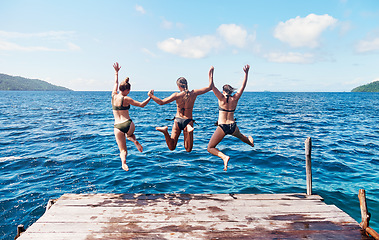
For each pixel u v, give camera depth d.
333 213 4.36
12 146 14.02
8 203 7.09
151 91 4.20
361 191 3.97
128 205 4.57
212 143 4.67
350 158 11.20
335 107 49.50
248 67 4.68
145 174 9.45
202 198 4.92
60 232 3.63
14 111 39.09
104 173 9.57
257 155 11.88
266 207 4.56
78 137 16.83
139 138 16.61
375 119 27.36
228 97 4.61
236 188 8.03
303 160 10.96
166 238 3.53
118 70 4.70
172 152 12.82
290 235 3.67
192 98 4.40
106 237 3.53
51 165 10.52
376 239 3.53
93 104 62.28
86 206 4.50
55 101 77.94
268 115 31.70
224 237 3.58
